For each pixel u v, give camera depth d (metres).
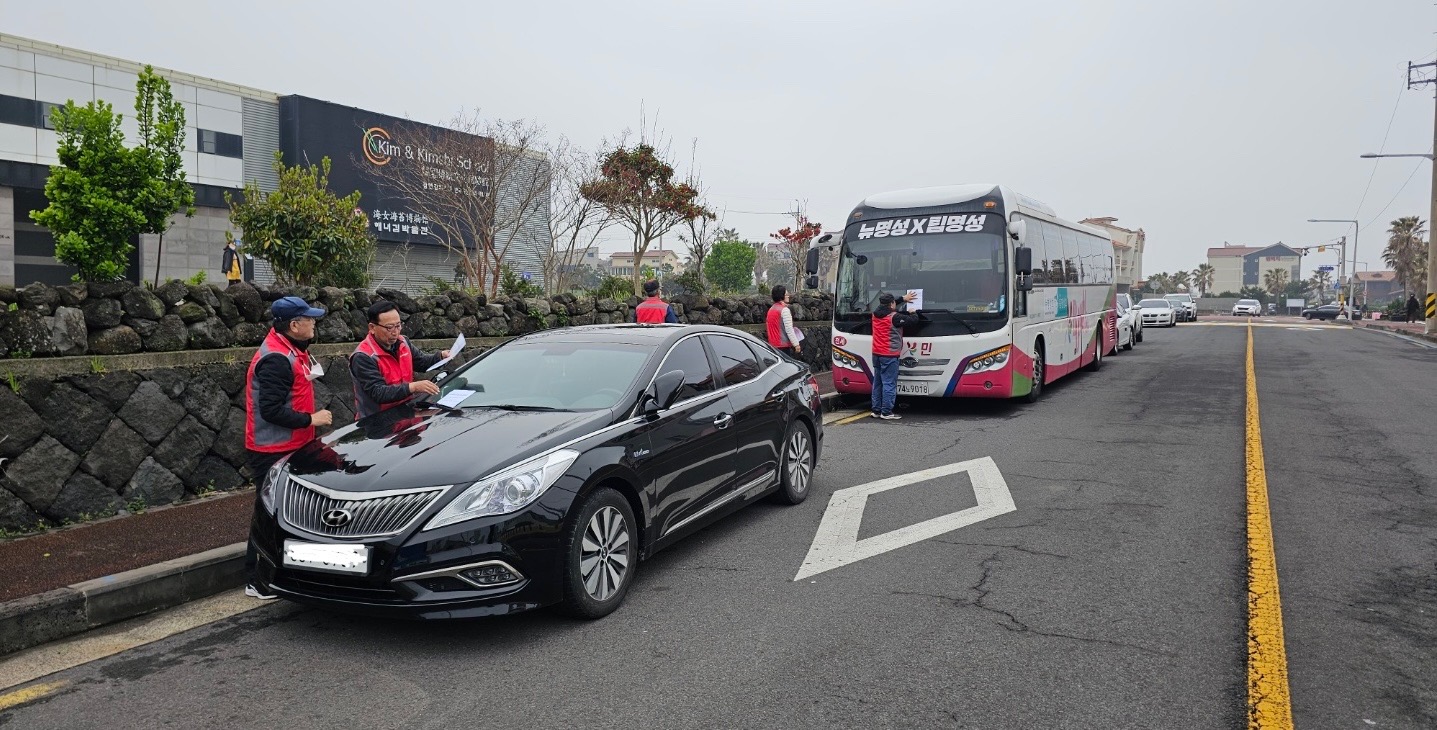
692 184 20.77
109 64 24.11
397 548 3.98
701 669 3.86
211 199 25.84
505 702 3.59
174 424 6.62
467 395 5.43
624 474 4.72
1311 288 139.00
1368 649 3.95
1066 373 14.95
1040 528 6.04
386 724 3.42
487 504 4.12
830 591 4.86
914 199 12.33
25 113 22.83
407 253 27.08
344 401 8.13
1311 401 12.44
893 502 6.89
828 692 3.61
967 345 11.47
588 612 4.45
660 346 5.66
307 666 4.00
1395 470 7.76
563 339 6.00
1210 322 48.31
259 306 7.45
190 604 4.86
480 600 4.05
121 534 5.66
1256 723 3.28
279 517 4.30
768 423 6.38
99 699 3.70
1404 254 84.19
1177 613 4.41
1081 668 3.79
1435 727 3.25
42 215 9.41
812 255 12.99
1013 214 12.00
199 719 3.50
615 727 3.34
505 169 20.14
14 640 4.21
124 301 6.45
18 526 5.69
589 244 20.14
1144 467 8.05
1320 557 5.31
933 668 3.82
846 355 12.27
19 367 5.73
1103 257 19.02
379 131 27.83
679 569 5.31
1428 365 17.91
